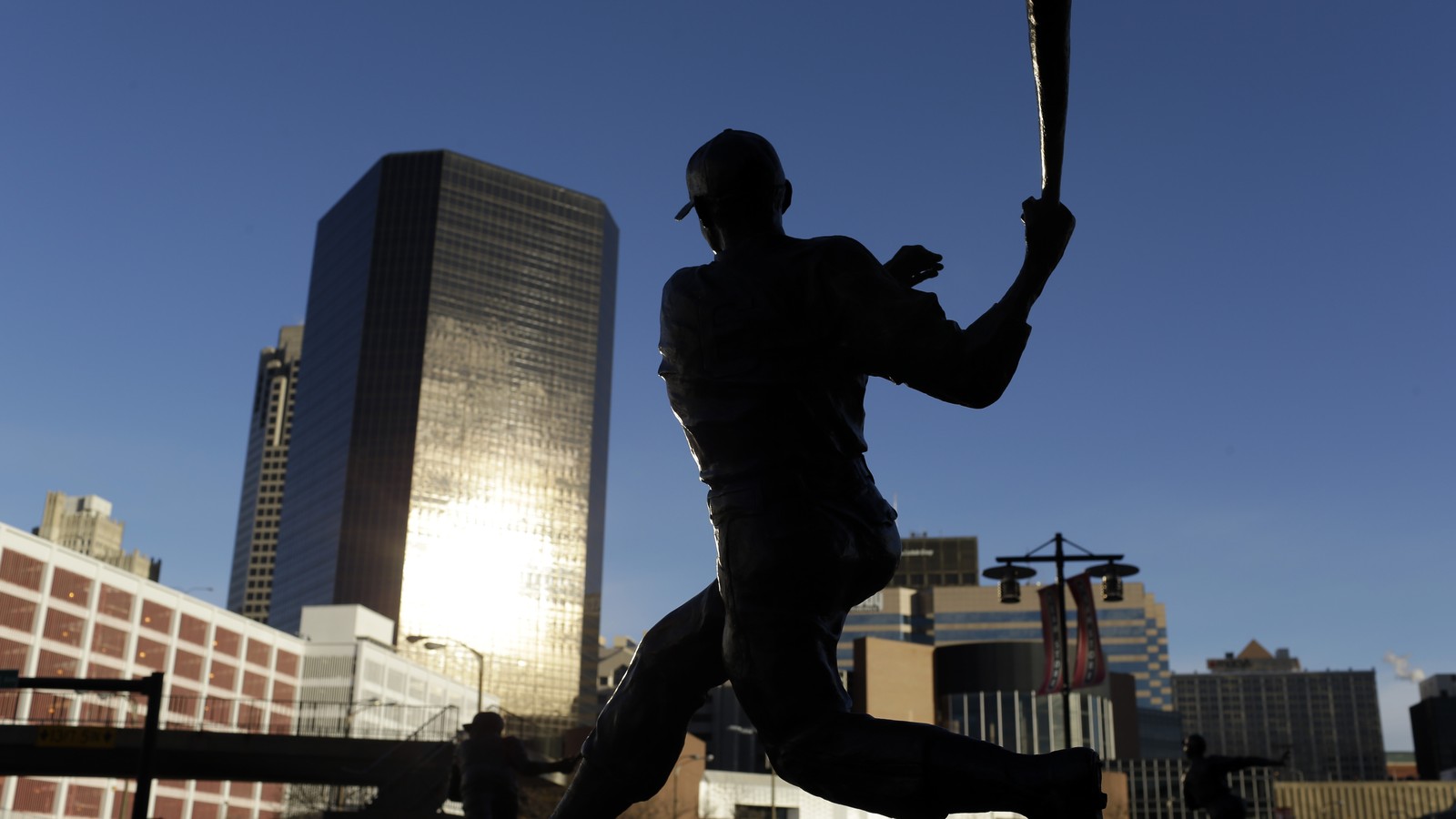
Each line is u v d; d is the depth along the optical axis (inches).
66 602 3538.4
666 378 108.5
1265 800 4766.2
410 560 7327.8
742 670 101.0
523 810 1509.6
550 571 7755.9
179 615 4045.3
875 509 105.5
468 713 5718.5
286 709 4594.0
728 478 102.4
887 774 93.5
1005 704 5206.7
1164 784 4726.9
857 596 105.7
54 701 3430.1
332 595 7268.7
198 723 4028.1
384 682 4965.6
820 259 102.3
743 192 110.8
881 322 97.9
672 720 111.0
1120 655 7647.6
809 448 101.5
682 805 3257.9
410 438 7514.8
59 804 3371.1
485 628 7465.6
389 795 1659.7
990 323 95.4
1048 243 98.0
